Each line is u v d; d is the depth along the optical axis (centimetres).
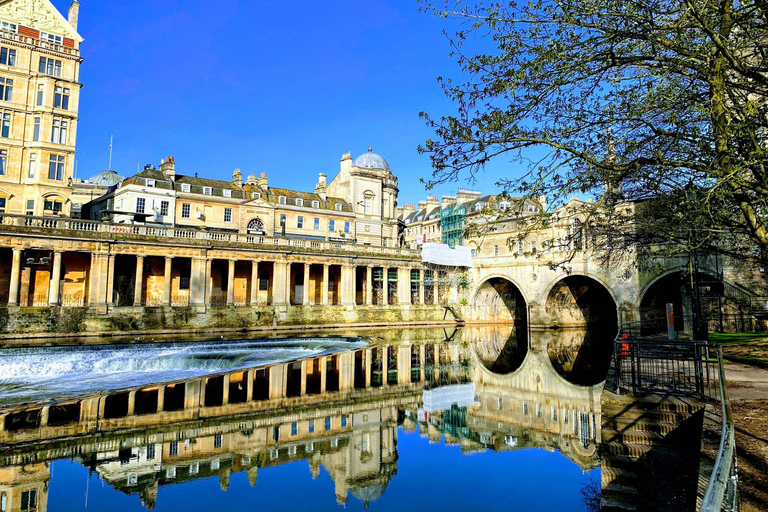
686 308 3241
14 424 1280
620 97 997
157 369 2241
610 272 4153
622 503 845
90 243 3253
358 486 940
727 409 646
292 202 5562
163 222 4541
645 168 1006
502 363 2608
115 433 1213
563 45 829
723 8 836
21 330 2873
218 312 3675
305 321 4162
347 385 1869
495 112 841
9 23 3741
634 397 1132
